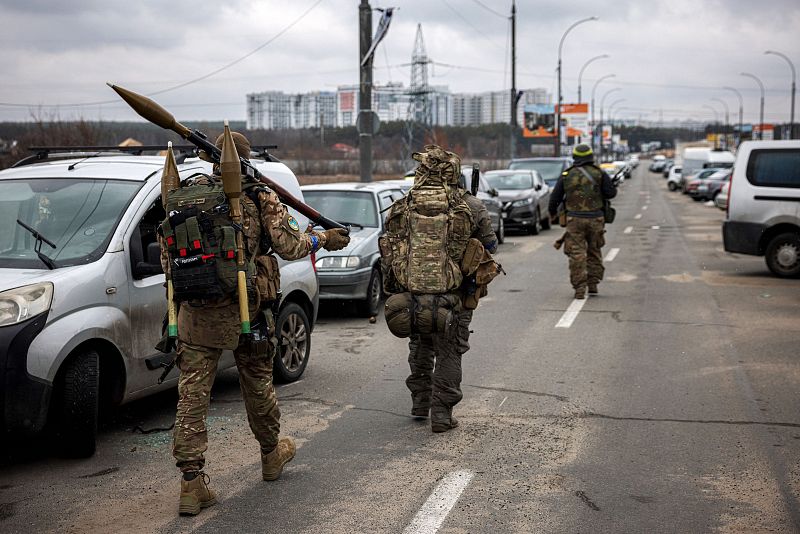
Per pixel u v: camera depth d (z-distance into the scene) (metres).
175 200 4.21
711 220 28.16
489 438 5.60
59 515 4.33
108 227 5.50
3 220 5.64
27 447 5.43
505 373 7.41
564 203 11.59
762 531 4.10
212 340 4.21
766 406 6.33
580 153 11.42
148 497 4.57
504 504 4.44
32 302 4.82
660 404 6.41
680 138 196.38
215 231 4.11
